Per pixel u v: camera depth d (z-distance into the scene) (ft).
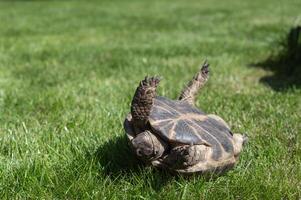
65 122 3.63
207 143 2.52
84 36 8.47
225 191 2.56
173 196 2.50
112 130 3.38
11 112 4.02
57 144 3.10
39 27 9.70
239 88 4.86
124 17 11.28
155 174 2.63
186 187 2.52
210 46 7.22
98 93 4.59
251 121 3.64
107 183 2.67
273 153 3.04
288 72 5.53
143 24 9.94
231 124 3.57
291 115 3.78
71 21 10.62
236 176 2.71
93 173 2.72
